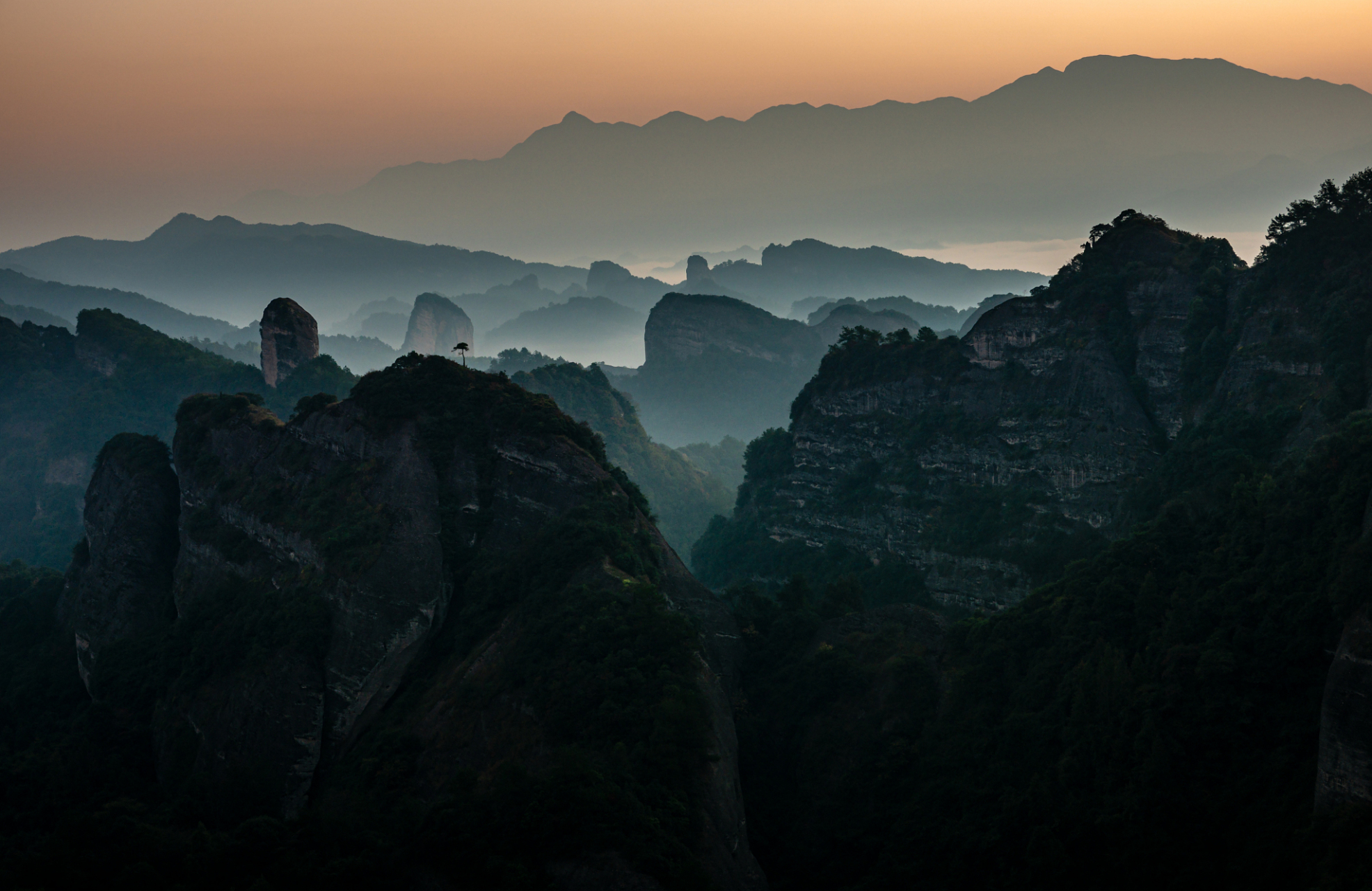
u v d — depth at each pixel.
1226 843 63.91
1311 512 77.12
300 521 101.44
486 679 83.81
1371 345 104.75
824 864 74.88
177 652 101.12
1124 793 67.94
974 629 91.75
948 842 71.12
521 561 94.12
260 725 87.19
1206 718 69.75
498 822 63.50
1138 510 120.56
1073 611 85.00
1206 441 115.31
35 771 88.50
